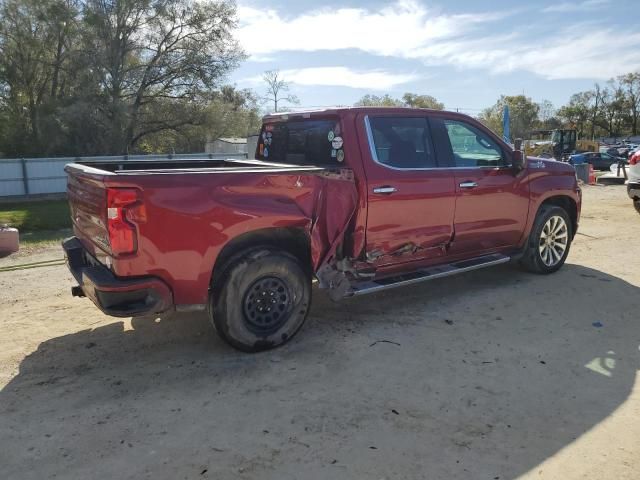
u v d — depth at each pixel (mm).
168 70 29781
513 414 3371
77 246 4625
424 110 5199
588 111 102812
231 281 4023
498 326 4852
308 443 3059
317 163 4953
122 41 28484
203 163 5520
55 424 3262
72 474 2793
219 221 3883
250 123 34375
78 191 4316
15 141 29375
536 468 2842
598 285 6078
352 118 4727
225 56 30422
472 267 5488
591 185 18984
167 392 3660
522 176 5887
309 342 4492
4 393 3648
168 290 3820
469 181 5359
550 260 6473
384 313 5191
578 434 3154
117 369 4020
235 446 3031
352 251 4711
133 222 3605
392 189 4789
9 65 30703
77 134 27062
